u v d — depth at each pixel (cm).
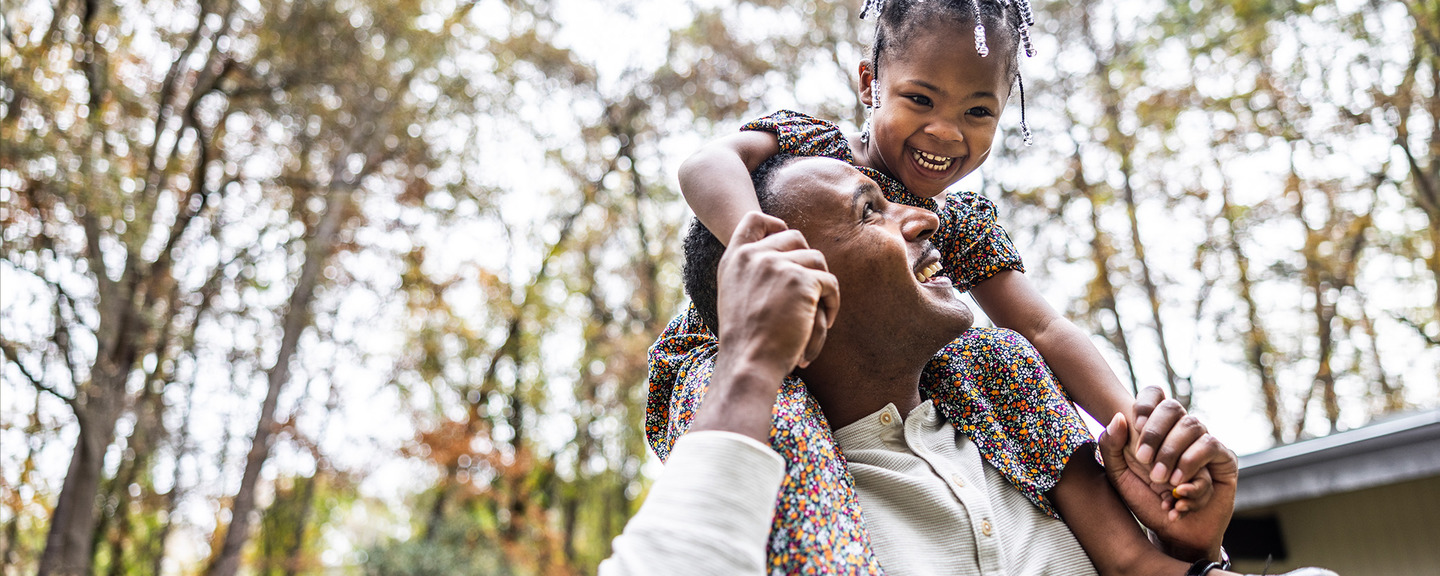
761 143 116
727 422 82
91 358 1057
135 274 1098
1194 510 106
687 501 77
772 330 84
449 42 1415
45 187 915
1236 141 1394
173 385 1285
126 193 980
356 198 1407
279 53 1240
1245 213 1420
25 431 1089
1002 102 125
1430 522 559
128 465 1334
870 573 86
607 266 1747
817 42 1487
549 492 1738
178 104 1176
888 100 125
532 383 1645
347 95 1345
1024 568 104
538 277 1656
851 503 92
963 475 106
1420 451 489
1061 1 1477
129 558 1461
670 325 122
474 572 1370
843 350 104
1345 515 603
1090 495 113
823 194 102
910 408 110
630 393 1661
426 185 1462
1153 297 1408
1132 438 110
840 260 100
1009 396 116
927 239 108
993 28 122
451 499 1611
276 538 1617
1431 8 1223
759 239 92
